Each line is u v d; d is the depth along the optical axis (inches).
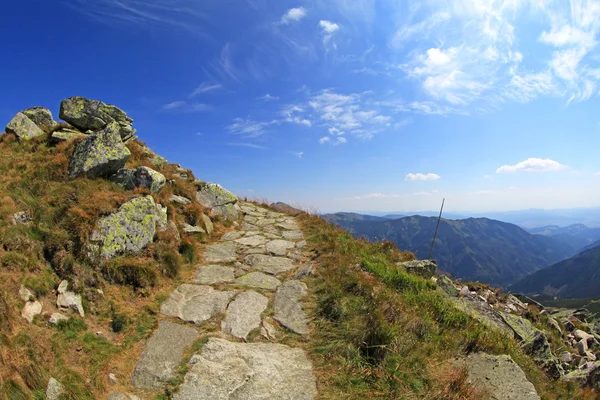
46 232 110.4
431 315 125.3
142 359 88.5
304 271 150.4
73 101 211.2
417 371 92.4
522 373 97.0
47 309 89.6
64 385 70.6
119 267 117.3
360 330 104.0
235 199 253.3
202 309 116.3
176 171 255.1
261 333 107.0
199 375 83.7
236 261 163.6
